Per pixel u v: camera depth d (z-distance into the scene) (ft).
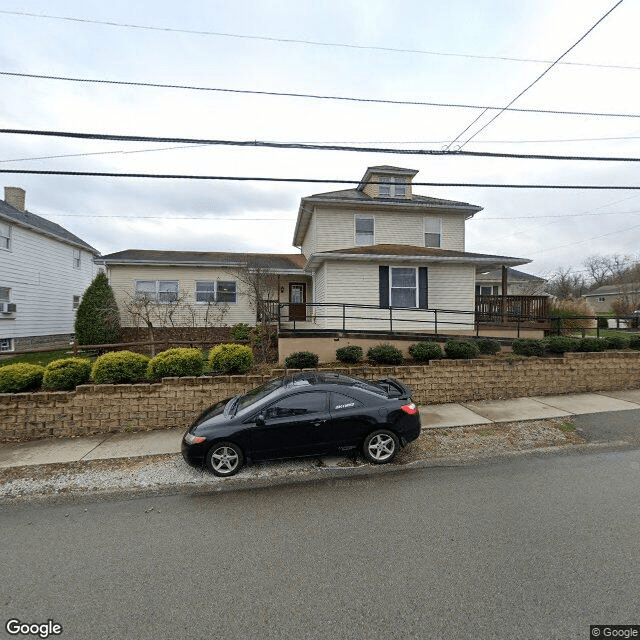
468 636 6.63
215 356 23.47
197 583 8.29
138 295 48.88
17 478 14.78
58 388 21.58
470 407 23.09
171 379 21.52
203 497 12.76
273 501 12.25
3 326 46.78
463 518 10.68
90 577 8.61
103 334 44.93
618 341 28.19
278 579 8.32
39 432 20.43
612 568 8.30
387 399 15.67
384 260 36.14
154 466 15.71
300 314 57.16
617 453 15.52
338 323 35.96
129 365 22.06
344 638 6.68
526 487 12.55
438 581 8.05
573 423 19.47
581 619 6.95
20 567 9.05
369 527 10.40
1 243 46.93
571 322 56.18
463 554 8.98
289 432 14.67
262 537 10.11
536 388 25.57
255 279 46.78
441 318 37.24
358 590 7.87
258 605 7.55
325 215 45.62
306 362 24.73
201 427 14.87
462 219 47.83
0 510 12.23
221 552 9.47
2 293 47.34
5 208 50.26
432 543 9.48
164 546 9.84
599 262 187.73
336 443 14.97
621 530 9.80
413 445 16.94
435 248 46.37
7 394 20.33
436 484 13.07
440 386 24.57
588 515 10.60
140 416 21.29
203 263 52.01
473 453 15.89
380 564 8.71
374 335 29.96
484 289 83.05
